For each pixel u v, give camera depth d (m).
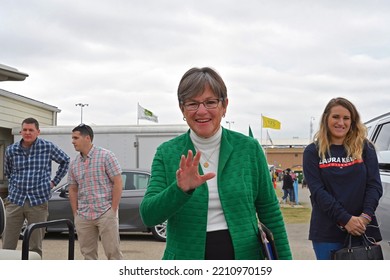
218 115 2.26
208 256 2.23
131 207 8.94
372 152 3.35
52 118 16.36
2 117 13.80
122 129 11.62
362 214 3.19
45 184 5.33
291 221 13.07
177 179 2.06
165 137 11.53
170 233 2.28
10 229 5.30
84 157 5.00
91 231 5.00
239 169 2.29
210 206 2.25
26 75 6.39
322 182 3.31
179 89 2.28
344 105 3.29
